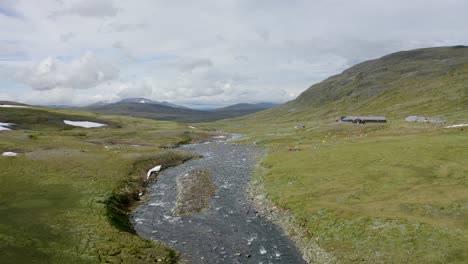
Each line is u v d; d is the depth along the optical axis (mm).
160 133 145125
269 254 33688
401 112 175500
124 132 141000
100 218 39781
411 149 67750
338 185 51188
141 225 41750
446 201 39250
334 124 138125
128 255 31375
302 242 36000
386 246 31766
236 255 33469
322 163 66312
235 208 47969
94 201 45625
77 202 44969
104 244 32906
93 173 61219
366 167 59312
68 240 33344
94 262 29391
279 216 43562
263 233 39000
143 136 135625
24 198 45844
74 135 125938
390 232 33781
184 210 47281
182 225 41719
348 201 43969
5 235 33562
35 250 30828
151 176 67188
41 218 38750
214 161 85438
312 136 120375
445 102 166625
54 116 164750
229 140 142250
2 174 56969
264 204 48688
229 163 81812
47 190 49969
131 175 63438
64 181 55125
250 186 58656
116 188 53188
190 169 75250
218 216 44812
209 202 50719
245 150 106438
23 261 28641
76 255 30359
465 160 56125
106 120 183625
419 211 37812
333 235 35500
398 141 78938
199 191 56500
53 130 138500
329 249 33250
